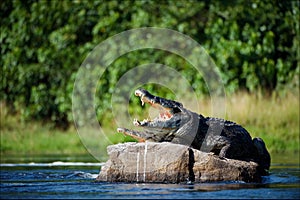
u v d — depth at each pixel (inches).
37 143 2763.3
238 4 3457.2
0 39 3272.6
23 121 3085.6
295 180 1536.7
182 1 3405.5
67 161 2160.4
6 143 2753.4
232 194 1267.2
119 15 3280.0
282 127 2874.0
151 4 3353.8
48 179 1571.1
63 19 3304.6
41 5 3277.6
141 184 1439.5
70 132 3002.0
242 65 3218.5
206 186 1393.9
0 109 3075.8
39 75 3216.0
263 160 1761.8
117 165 1508.4
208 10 3454.7
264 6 3457.2
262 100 3080.7
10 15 3284.9
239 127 1712.6
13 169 1849.2
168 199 1199.6
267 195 1253.1
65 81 3193.9
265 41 3309.5
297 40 3415.4
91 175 1669.5
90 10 3314.5
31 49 3253.0
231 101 3016.7
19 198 1232.2
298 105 2999.5
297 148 2662.4
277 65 3299.7
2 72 3230.8
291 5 3499.0
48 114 3193.9
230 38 3275.1
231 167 1486.2
